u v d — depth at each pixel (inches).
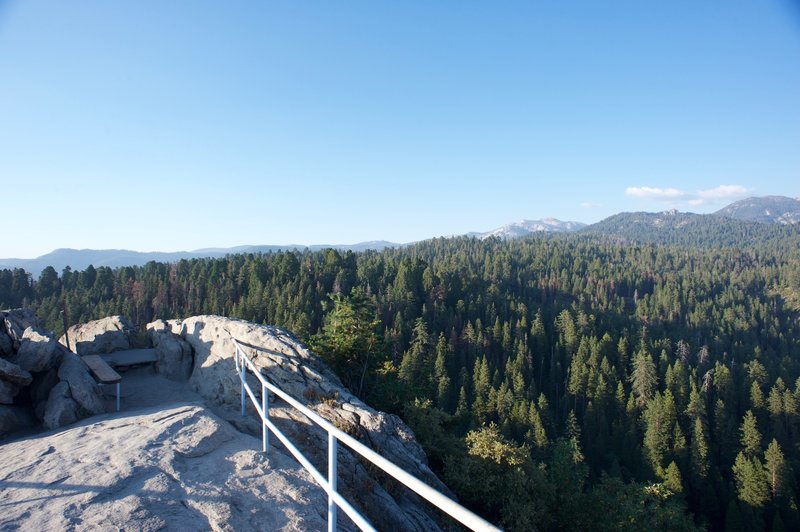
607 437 2368.4
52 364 414.9
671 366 3161.9
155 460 239.9
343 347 848.9
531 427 2188.7
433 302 4232.3
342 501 137.7
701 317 5182.1
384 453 399.5
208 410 342.0
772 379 3157.0
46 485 211.8
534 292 6063.0
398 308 3919.8
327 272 4643.2
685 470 2085.4
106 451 256.1
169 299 4323.3
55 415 362.3
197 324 547.8
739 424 2524.6
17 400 389.4
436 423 785.6
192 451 257.8
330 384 437.7
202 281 4372.5
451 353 3250.5
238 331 494.0
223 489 215.6
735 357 3978.8
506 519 680.4
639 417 2583.7
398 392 872.9
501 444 734.5
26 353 406.9
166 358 544.7
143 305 4131.4
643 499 799.7
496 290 4948.3
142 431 292.0
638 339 3855.8
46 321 3585.1
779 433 2427.4
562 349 3673.7
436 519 403.5
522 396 2603.3
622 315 5098.4
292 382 427.2
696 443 2058.3
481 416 2433.6
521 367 3213.6
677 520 790.5
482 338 3548.2
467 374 2960.1
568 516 798.5
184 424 301.3
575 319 4165.8
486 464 720.3
